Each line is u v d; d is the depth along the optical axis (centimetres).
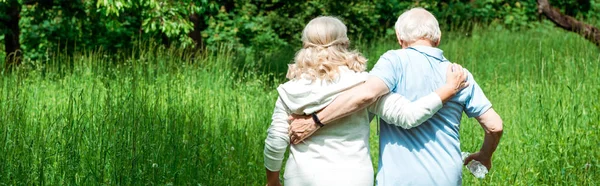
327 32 392
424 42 400
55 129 631
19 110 661
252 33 1769
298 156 394
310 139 393
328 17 399
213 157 630
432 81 391
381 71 386
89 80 961
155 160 592
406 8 1944
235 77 1134
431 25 402
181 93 853
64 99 851
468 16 1928
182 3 1131
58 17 1497
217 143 693
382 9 1925
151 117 684
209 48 1628
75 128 630
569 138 654
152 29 1107
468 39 1598
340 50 394
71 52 1488
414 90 390
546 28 1822
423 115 377
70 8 1373
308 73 388
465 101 391
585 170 595
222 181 606
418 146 389
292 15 1794
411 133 391
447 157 389
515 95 937
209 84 1004
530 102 841
